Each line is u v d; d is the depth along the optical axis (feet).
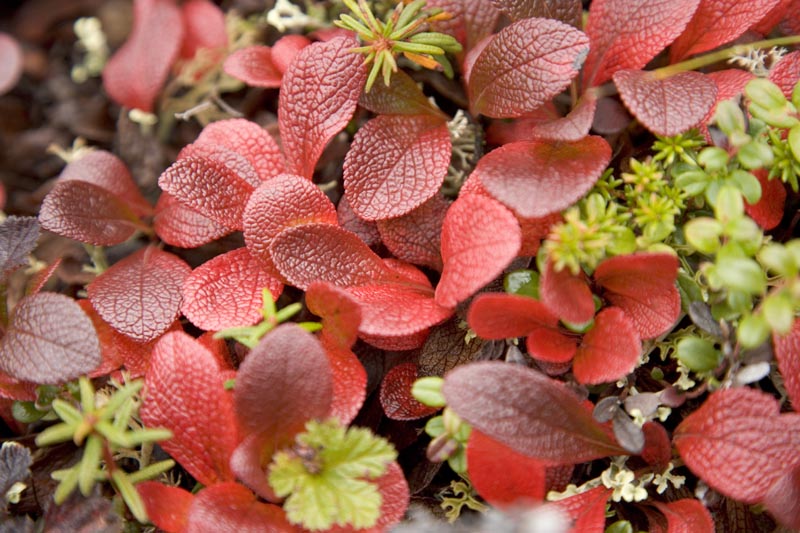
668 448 0.96
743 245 0.92
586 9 1.16
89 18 1.29
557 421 0.93
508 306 0.93
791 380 0.94
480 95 1.01
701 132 1.00
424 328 0.95
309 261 0.98
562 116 1.06
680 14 0.99
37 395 1.00
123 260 1.05
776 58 1.06
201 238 1.05
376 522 0.92
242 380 0.91
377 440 0.91
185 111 1.19
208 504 0.92
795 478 0.93
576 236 0.92
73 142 1.25
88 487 0.90
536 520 0.92
